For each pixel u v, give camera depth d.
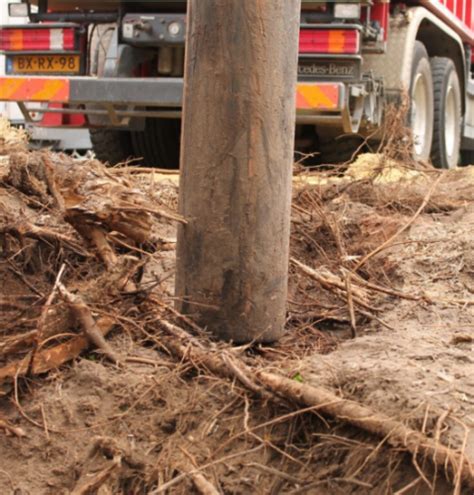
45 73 9.77
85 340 3.81
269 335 4.05
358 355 3.77
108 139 10.90
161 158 11.12
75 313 3.80
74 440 3.45
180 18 9.20
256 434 3.38
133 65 9.58
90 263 4.52
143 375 3.67
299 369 3.57
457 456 2.89
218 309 4.00
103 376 3.64
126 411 3.53
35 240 4.71
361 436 3.21
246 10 3.84
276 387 3.41
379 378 3.41
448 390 3.30
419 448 2.96
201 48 3.90
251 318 4.00
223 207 3.95
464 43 12.70
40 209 5.04
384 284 5.01
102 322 3.91
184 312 4.05
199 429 3.45
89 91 9.30
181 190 4.05
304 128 10.23
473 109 13.24
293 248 5.40
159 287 4.39
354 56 8.88
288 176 4.02
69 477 3.35
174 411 3.51
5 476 3.36
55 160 4.78
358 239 5.63
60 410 3.54
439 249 5.31
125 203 4.19
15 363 3.69
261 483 3.23
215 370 3.66
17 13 9.80
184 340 3.87
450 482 2.91
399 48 9.80
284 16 3.90
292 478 3.20
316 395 3.29
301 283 4.92
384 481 3.06
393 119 7.55
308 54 8.92
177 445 3.38
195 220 3.99
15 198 5.05
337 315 4.57
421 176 6.88
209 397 3.55
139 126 10.12
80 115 9.98
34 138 13.20
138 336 3.96
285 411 3.41
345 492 3.11
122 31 9.35
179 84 9.16
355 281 4.74
